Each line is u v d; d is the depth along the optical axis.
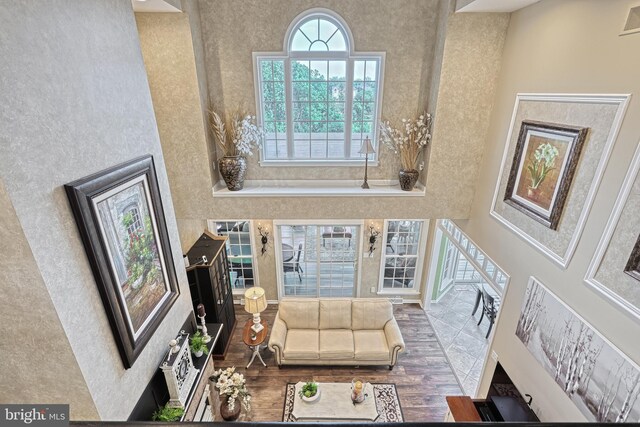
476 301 6.65
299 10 4.57
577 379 2.88
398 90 4.95
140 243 2.58
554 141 3.20
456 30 4.18
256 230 6.51
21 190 1.64
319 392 4.66
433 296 7.14
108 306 2.19
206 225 6.48
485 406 4.06
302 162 5.39
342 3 4.54
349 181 5.52
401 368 5.45
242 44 4.69
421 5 4.53
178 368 2.92
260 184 5.53
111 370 2.25
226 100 4.95
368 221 6.43
